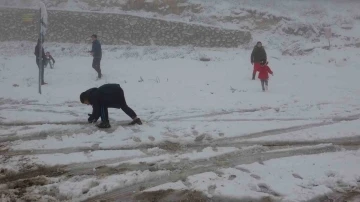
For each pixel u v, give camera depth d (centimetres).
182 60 1753
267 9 2239
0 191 519
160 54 1884
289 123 809
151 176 560
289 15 2217
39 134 738
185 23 2066
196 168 593
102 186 527
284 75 1430
